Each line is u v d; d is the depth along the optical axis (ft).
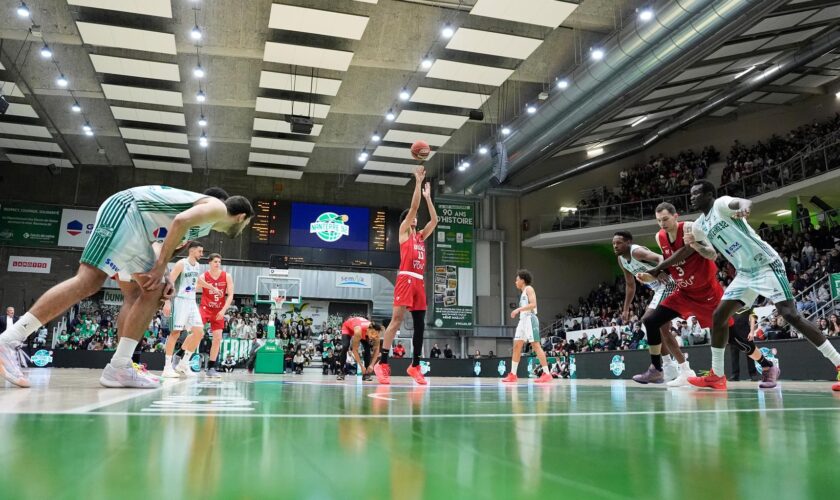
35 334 51.26
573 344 54.19
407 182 67.41
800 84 55.77
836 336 25.07
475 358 53.11
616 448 2.70
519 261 71.46
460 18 38.04
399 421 4.07
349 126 54.49
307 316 66.49
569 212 69.92
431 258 66.64
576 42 41.42
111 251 9.03
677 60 36.47
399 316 16.44
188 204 9.63
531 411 5.32
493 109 50.75
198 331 19.45
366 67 44.42
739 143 62.95
